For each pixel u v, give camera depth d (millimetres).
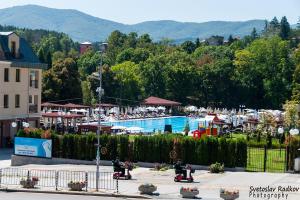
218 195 48219
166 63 178750
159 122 134000
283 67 183125
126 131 100688
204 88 179000
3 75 88875
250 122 111000
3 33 91125
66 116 101500
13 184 54312
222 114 133875
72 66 137500
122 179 57094
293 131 65750
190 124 129625
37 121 97312
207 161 64125
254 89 183750
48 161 70562
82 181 52688
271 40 195750
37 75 97375
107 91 162000
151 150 66625
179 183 54750
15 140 71188
